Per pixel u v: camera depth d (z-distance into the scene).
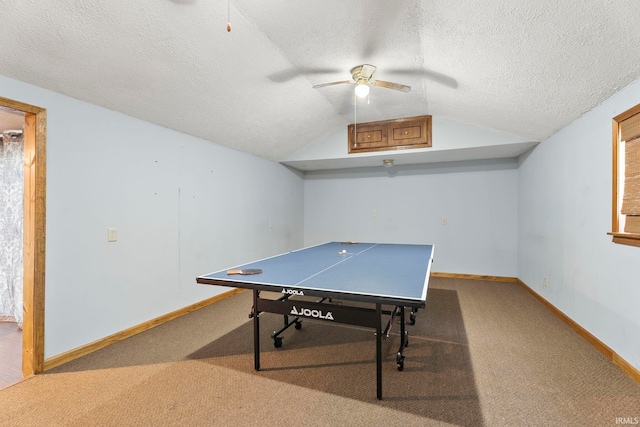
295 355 2.39
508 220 4.86
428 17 1.88
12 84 2.00
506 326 2.94
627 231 2.12
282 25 2.06
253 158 4.59
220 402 1.79
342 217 5.90
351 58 2.49
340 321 1.90
